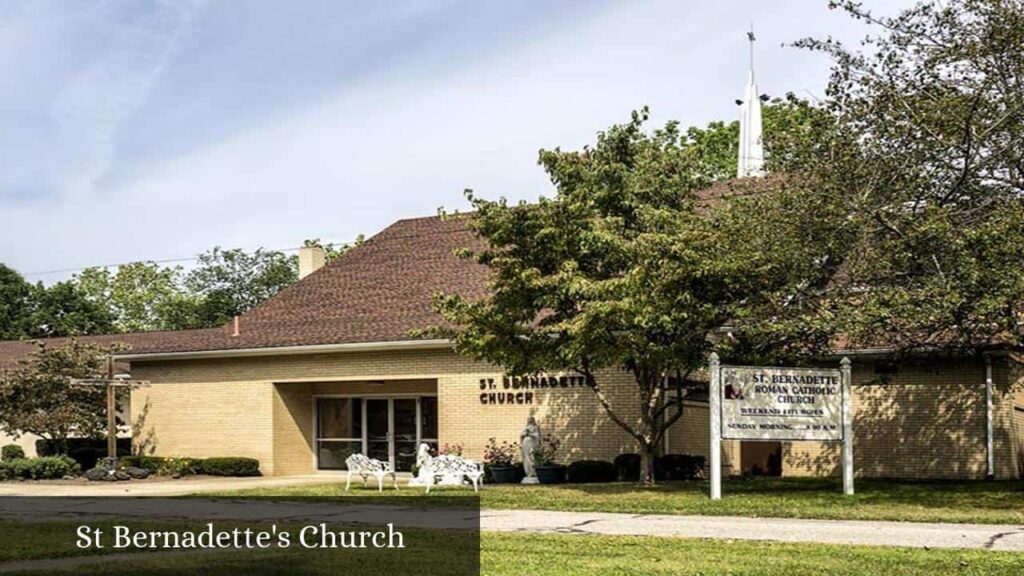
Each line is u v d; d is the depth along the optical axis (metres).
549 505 19.23
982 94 18.77
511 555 13.27
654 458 25.23
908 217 18.88
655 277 21.14
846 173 19.53
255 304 64.81
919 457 26.33
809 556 12.84
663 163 23.94
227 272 65.19
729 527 15.88
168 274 71.31
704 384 27.48
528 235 22.56
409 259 35.41
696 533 15.24
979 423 25.70
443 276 33.41
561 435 27.66
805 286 20.16
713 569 12.04
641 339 21.52
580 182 23.45
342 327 31.80
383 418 32.66
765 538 14.58
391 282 34.12
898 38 19.83
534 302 22.36
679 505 18.73
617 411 26.98
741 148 39.75
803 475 27.80
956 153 19.23
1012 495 20.20
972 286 17.22
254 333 33.41
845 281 20.08
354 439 33.00
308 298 34.97
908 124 19.25
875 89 19.88
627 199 23.44
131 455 34.44
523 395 28.28
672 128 36.28
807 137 20.14
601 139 24.14
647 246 21.03
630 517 17.44
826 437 20.55
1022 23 18.38
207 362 33.47
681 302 20.92
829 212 19.44
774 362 21.69
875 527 15.70
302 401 33.28
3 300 64.31
